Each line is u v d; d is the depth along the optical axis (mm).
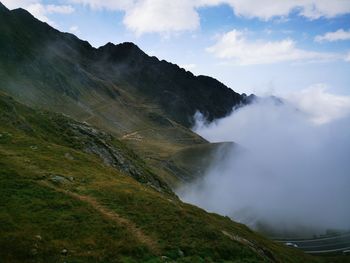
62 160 54875
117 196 44750
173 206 46719
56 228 32750
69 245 30734
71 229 33344
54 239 30984
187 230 40562
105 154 85688
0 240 27969
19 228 30609
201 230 41562
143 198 46219
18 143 55906
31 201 36219
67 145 78438
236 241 43250
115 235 34531
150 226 39062
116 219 38281
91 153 81875
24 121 71500
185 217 43656
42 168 47344
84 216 36375
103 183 49094
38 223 32688
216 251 38750
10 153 49281
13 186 38250
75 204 38438
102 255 30750
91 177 50844
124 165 86438
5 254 26891
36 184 40188
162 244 35844
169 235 38344
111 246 32406
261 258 42094
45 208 35781
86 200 41094
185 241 38156
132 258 32000
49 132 80125
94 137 91312
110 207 41188
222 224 63625
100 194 44062
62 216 35156
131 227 37656
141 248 33438
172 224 40844
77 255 29656
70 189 43375
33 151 54500
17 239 28719
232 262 38188
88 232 33719
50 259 28188
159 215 42375
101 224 35781
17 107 80688
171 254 34625
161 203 46031
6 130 60750
